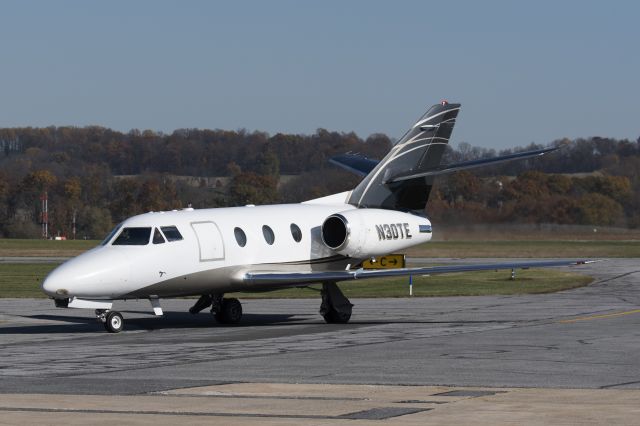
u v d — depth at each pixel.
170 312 49.22
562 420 17.58
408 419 17.83
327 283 41.53
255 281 40.31
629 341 31.95
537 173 127.25
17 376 24.48
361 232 42.25
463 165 42.62
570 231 118.56
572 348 30.02
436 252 115.06
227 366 26.23
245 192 157.50
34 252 126.31
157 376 24.31
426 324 39.50
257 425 17.34
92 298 36.75
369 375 24.23
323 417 18.12
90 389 22.06
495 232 107.56
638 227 121.00
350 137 199.50
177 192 176.62
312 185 144.75
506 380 23.22
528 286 64.88
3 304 54.19
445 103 46.47
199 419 17.98
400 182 45.78
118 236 38.22
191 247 38.78
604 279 70.94
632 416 17.94
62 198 182.50
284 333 36.66
